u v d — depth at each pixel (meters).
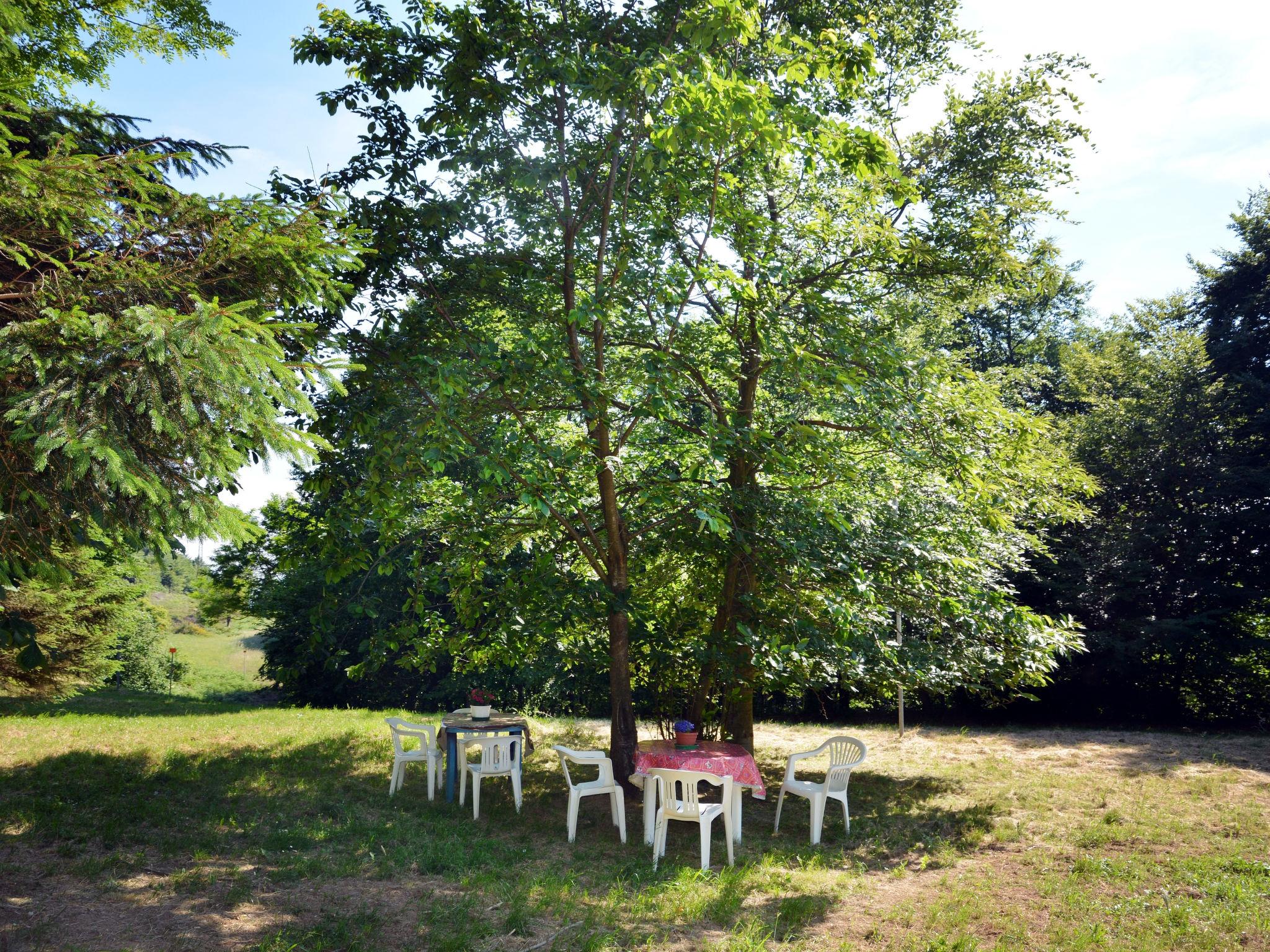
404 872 6.18
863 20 9.51
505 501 9.07
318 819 7.51
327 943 4.75
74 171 3.74
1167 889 5.89
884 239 9.70
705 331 10.12
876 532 8.77
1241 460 16.61
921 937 5.11
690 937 5.09
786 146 7.32
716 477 10.03
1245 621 16.73
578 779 9.84
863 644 8.24
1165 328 19.06
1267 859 6.53
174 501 3.69
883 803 9.02
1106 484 17.16
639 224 8.87
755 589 9.14
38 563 4.06
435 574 9.39
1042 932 5.14
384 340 8.14
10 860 5.88
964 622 8.83
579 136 8.58
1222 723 16.86
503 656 9.59
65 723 12.27
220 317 3.51
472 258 8.51
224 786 8.45
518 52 7.72
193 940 4.68
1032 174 11.24
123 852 6.25
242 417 3.59
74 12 9.28
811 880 6.29
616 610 8.44
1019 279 11.32
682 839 7.48
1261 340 18.20
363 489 7.87
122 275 3.93
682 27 6.71
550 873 6.24
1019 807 8.62
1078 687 17.75
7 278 4.16
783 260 9.18
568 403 8.29
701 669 9.59
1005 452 8.97
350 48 7.91
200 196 4.27
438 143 8.44
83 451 3.26
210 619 23.59
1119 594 16.50
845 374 7.80
